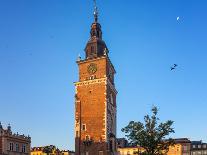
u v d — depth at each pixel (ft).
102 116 337.31
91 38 370.53
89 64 357.41
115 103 380.99
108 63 360.07
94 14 379.76
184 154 556.92
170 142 264.52
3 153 339.16
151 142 257.55
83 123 342.85
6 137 346.54
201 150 560.20
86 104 346.95
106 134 331.77
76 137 341.21
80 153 335.47
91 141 333.21
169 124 260.21
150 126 260.83
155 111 262.88
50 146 488.02
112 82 377.71
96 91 346.54
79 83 355.15
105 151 326.03
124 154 573.74
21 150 368.48
